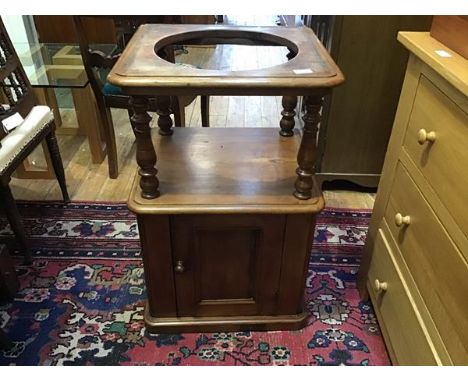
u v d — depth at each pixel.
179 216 1.13
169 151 1.36
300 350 1.33
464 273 0.86
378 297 1.34
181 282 1.28
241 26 1.31
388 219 1.27
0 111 1.58
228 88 0.95
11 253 1.69
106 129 2.04
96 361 1.29
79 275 1.59
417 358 1.06
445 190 0.94
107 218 1.89
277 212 1.12
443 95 0.95
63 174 1.93
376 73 1.79
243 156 1.34
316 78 0.95
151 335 1.37
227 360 1.30
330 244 1.77
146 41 1.17
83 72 2.08
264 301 1.34
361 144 1.98
